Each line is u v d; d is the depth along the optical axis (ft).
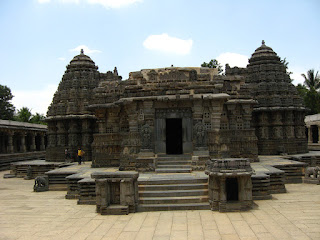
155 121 73.26
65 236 38.47
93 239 37.19
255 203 51.52
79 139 116.98
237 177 48.44
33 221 45.34
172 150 91.97
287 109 109.29
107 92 88.12
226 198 47.85
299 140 112.78
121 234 38.55
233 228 39.42
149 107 72.08
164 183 55.62
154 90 73.36
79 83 120.57
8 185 84.48
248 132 83.35
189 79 74.38
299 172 72.79
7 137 163.43
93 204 55.26
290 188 64.59
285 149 108.27
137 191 50.01
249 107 86.53
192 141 72.54
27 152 160.25
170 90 72.49
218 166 47.73
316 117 141.49
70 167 85.76
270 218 43.09
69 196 61.36
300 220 41.86
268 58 118.01
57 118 115.34
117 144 82.94
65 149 115.34
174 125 92.43
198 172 65.87
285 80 116.06
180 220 43.50
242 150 83.10
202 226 40.60
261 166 70.64
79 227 41.91
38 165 100.32
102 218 45.78
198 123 70.49
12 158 140.26
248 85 88.84
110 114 86.07
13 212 51.03
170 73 74.74
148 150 70.38
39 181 71.46
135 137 72.08
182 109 73.00
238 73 117.70
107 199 48.44
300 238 35.35
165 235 37.68
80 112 116.78
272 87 112.37
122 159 72.84
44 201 59.88
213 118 71.26
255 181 54.29
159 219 44.34
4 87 227.40
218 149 70.90
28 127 167.02
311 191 60.95
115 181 48.62
